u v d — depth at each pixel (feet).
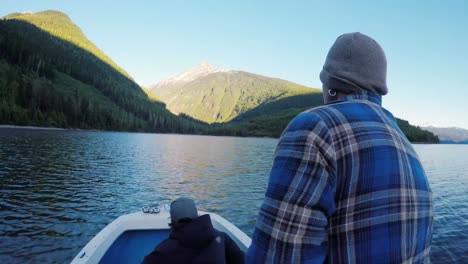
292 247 4.20
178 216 11.19
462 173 141.79
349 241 4.36
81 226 46.65
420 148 462.19
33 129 431.43
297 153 4.50
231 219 54.24
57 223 47.44
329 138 4.48
